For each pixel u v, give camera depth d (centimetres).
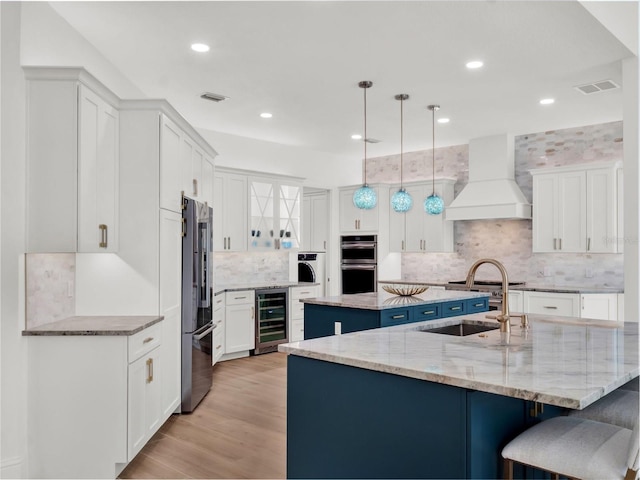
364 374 199
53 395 287
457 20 319
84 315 345
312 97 481
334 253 782
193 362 402
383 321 378
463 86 447
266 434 350
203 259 435
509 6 300
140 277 346
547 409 219
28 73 284
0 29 273
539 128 608
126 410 288
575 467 167
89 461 287
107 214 327
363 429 198
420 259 755
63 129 286
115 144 340
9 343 275
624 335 258
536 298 563
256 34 340
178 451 321
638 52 375
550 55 376
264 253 671
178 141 388
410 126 596
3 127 273
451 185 705
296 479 222
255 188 630
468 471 167
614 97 481
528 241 640
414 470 182
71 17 318
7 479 271
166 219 358
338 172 788
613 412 219
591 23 321
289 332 640
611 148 576
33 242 285
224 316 571
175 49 368
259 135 643
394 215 745
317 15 313
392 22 322
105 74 382
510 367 184
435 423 176
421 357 201
